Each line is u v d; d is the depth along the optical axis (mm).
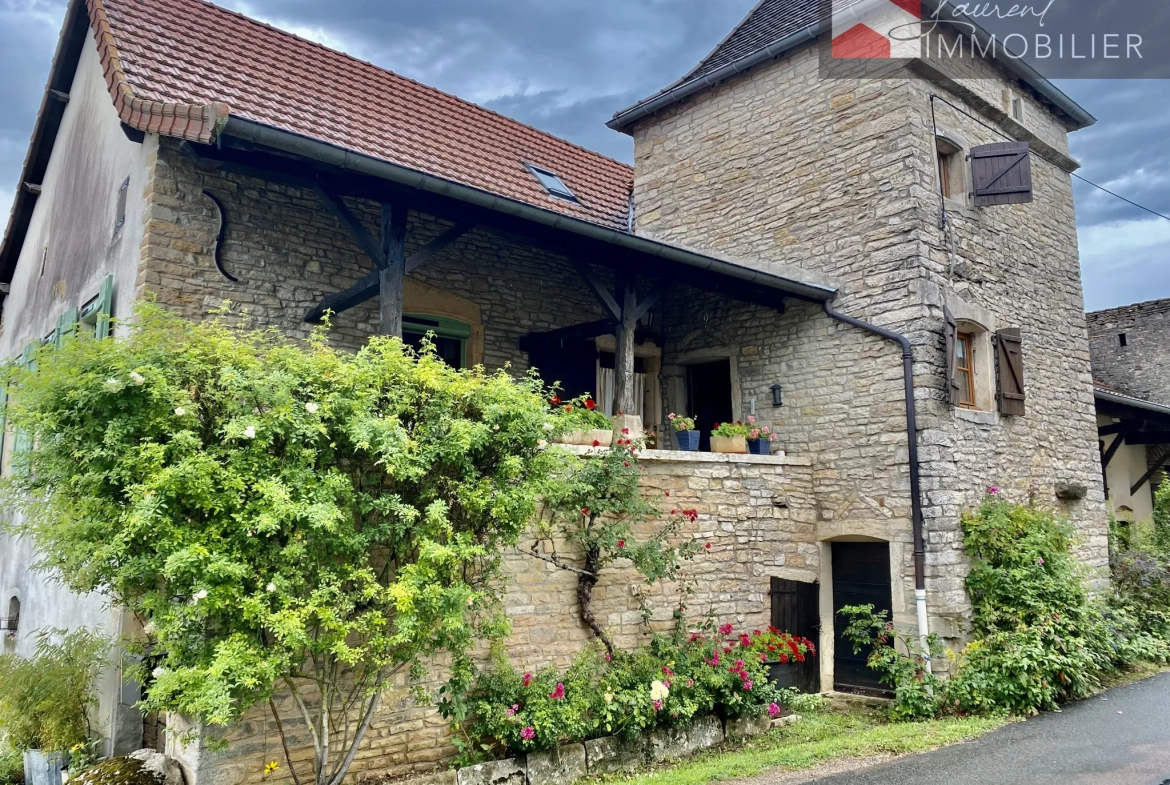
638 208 11086
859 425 8328
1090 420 10445
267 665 4055
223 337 4574
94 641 5852
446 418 4859
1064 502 9633
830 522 8445
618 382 7477
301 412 4445
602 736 5852
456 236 6465
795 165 9312
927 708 7008
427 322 8219
